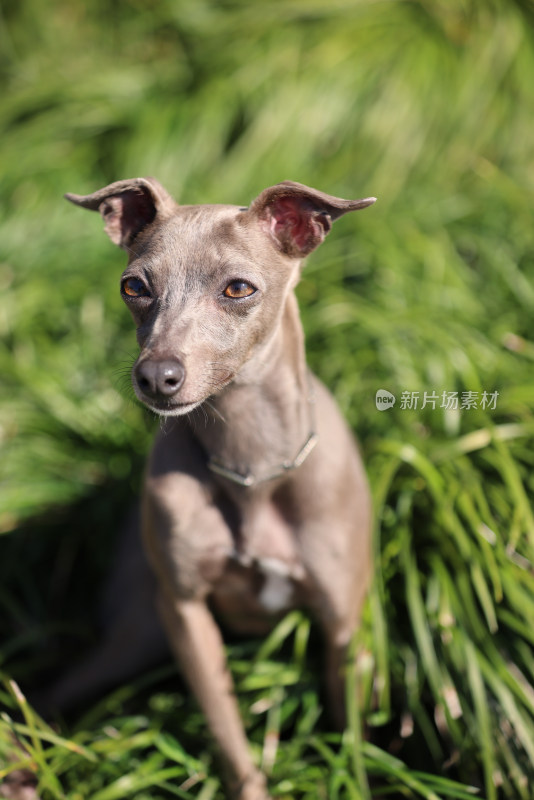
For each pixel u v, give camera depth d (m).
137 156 1.20
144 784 0.87
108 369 1.09
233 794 0.86
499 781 0.87
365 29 1.22
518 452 0.94
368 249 1.10
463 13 1.22
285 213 0.80
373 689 0.91
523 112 1.19
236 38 1.24
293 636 0.93
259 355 0.80
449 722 0.87
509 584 0.88
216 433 0.82
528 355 1.00
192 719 0.92
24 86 1.33
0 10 1.39
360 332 1.04
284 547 0.84
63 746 0.88
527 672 0.88
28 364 1.10
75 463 1.05
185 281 0.78
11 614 1.02
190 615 0.86
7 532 1.03
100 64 1.33
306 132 1.19
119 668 0.96
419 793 0.88
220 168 1.20
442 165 1.17
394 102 1.19
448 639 0.89
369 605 0.91
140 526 0.95
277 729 0.90
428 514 0.93
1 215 1.20
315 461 0.83
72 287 1.14
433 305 1.05
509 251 1.09
